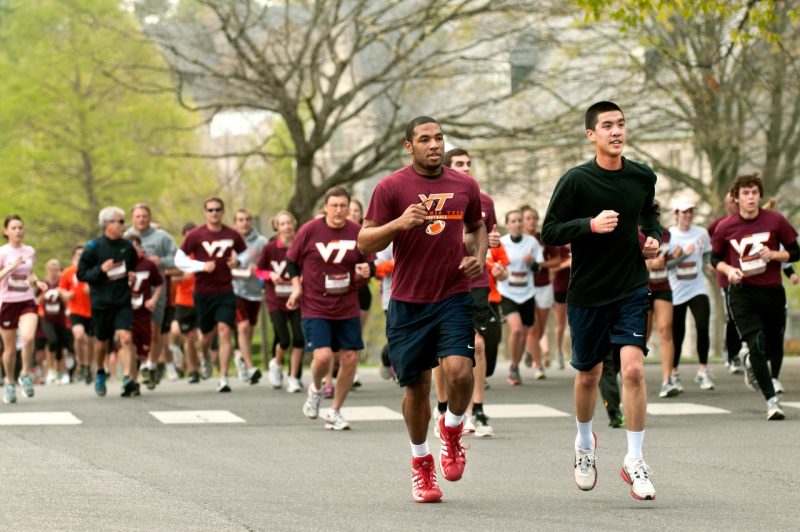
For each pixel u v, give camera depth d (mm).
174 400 38375
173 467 23828
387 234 18344
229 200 123562
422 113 80688
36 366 61312
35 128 114000
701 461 24094
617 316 19328
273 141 125000
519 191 79250
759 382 31578
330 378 39344
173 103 117625
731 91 75938
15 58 115312
